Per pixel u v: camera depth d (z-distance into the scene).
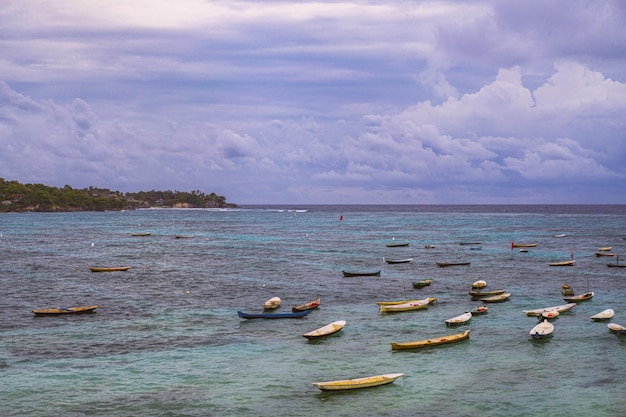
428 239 170.75
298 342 54.44
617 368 46.38
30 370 46.78
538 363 47.91
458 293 79.56
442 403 40.22
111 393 42.22
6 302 74.38
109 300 75.31
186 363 48.44
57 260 121.81
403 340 54.91
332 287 84.88
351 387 42.53
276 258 122.81
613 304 70.56
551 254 127.69
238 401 40.81
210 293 80.25
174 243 163.75
